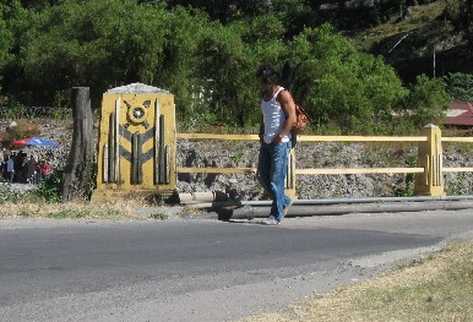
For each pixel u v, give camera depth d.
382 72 48.12
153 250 11.17
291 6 103.25
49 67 48.78
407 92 46.25
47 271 9.68
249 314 8.09
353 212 15.69
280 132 13.65
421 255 11.32
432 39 102.12
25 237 11.68
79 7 51.44
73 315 7.93
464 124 53.47
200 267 10.27
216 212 14.48
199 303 8.51
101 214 13.71
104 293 8.80
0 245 11.05
